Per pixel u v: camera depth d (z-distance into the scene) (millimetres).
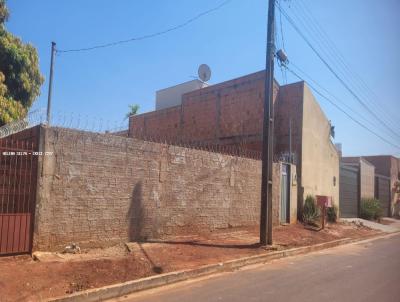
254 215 16344
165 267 9102
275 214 17828
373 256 13227
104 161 10352
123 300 7156
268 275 9453
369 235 20672
